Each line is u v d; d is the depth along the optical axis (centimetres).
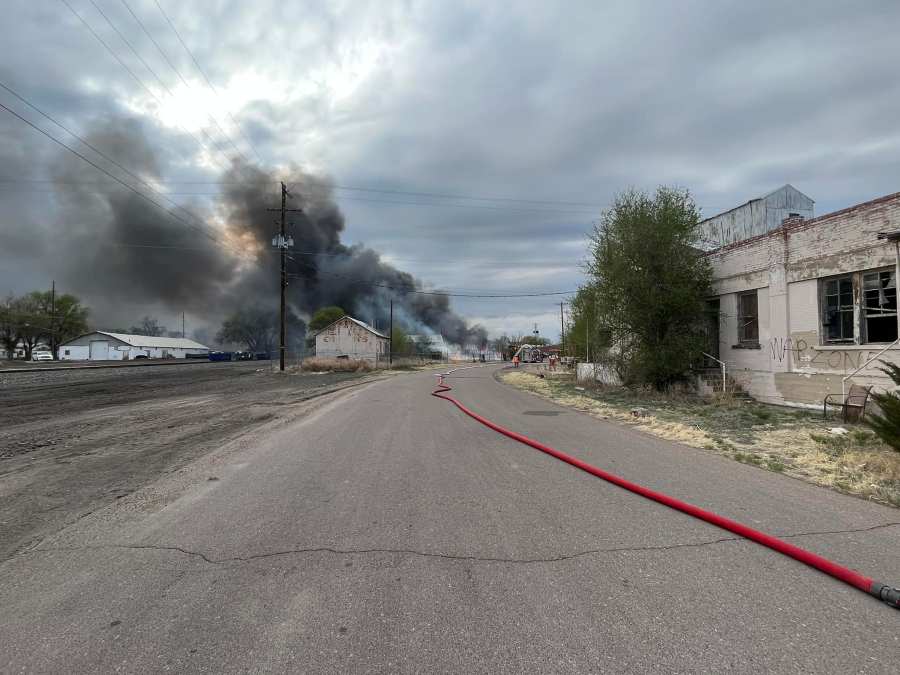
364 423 1032
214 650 249
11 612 289
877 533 396
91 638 261
